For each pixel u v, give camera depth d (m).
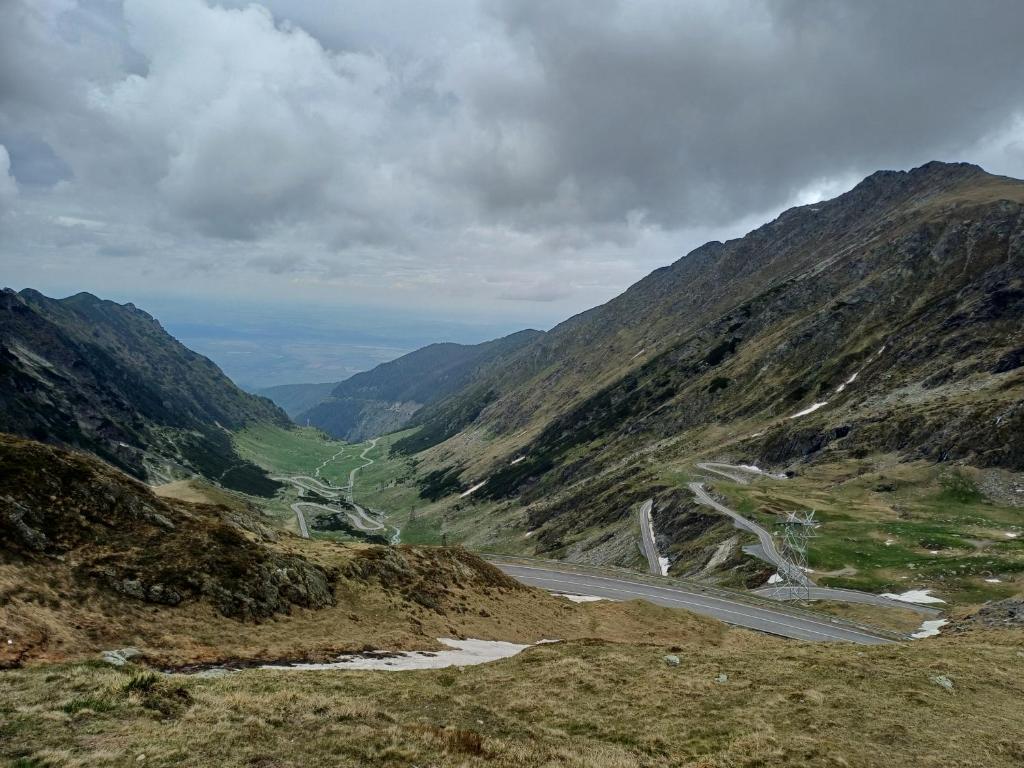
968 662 34.31
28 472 38.19
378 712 22.42
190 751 16.91
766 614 83.75
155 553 38.44
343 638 38.72
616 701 27.84
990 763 21.94
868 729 24.38
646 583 98.81
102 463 46.41
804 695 27.98
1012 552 101.12
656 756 21.88
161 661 27.92
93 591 32.66
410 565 59.50
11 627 26.30
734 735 23.75
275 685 24.28
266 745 18.06
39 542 34.06
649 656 36.09
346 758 17.94
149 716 19.03
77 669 21.50
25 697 18.80
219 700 21.16
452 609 54.22
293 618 40.16
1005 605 59.91
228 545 42.66
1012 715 26.59
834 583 98.44
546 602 68.69
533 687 29.70
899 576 98.25
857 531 117.62
